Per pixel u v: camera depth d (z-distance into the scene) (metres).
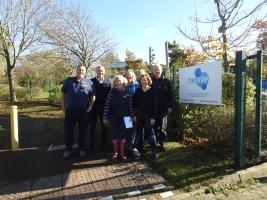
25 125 11.80
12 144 7.59
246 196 4.85
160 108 6.95
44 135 9.53
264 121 6.41
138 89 6.59
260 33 12.13
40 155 7.12
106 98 7.06
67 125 6.87
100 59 21.47
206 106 7.48
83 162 6.51
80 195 4.92
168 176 5.48
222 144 6.74
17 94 23.39
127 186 5.19
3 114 15.59
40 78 26.28
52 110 16.45
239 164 5.68
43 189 5.19
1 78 27.81
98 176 5.68
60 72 23.84
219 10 11.94
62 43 20.50
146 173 5.74
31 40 20.84
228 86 7.95
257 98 5.86
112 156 6.87
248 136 6.31
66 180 5.54
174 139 8.05
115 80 6.64
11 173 5.96
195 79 7.05
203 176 5.38
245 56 5.61
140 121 6.73
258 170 5.59
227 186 5.16
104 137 7.70
